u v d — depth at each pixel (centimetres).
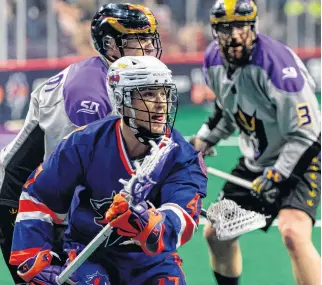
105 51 1062
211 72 1287
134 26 1045
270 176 1237
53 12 3194
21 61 3138
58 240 1017
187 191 870
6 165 1096
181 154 883
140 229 820
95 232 898
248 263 1510
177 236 853
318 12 3453
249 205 1315
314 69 3491
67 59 3152
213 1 3441
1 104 3008
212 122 1399
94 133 887
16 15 3130
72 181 891
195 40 3431
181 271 923
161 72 852
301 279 1199
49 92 1049
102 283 901
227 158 2327
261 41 1222
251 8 1202
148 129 859
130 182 813
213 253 1272
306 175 1231
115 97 870
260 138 1293
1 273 1449
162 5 3397
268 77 1209
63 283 907
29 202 902
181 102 3325
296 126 1212
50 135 1045
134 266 908
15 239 905
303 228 1211
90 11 3269
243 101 1260
